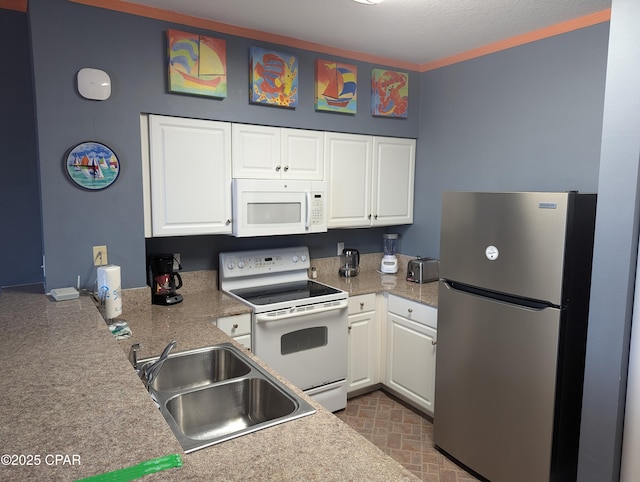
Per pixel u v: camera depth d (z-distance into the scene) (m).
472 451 2.37
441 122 3.37
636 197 1.64
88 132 2.27
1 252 2.45
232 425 1.58
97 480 0.87
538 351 2.02
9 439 0.99
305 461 1.04
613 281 1.72
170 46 2.39
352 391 3.17
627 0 1.62
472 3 2.29
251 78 2.70
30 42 2.20
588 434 1.84
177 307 2.57
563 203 1.89
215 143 2.63
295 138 2.94
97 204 2.33
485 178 3.09
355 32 2.75
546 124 2.71
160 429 1.05
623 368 1.73
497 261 2.17
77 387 1.24
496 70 2.96
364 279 3.46
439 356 2.53
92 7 2.22
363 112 3.25
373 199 3.38
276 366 2.68
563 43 2.58
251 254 3.04
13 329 1.71
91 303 2.09
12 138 2.41
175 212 2.55
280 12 2.42
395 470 1.01
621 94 1.65
